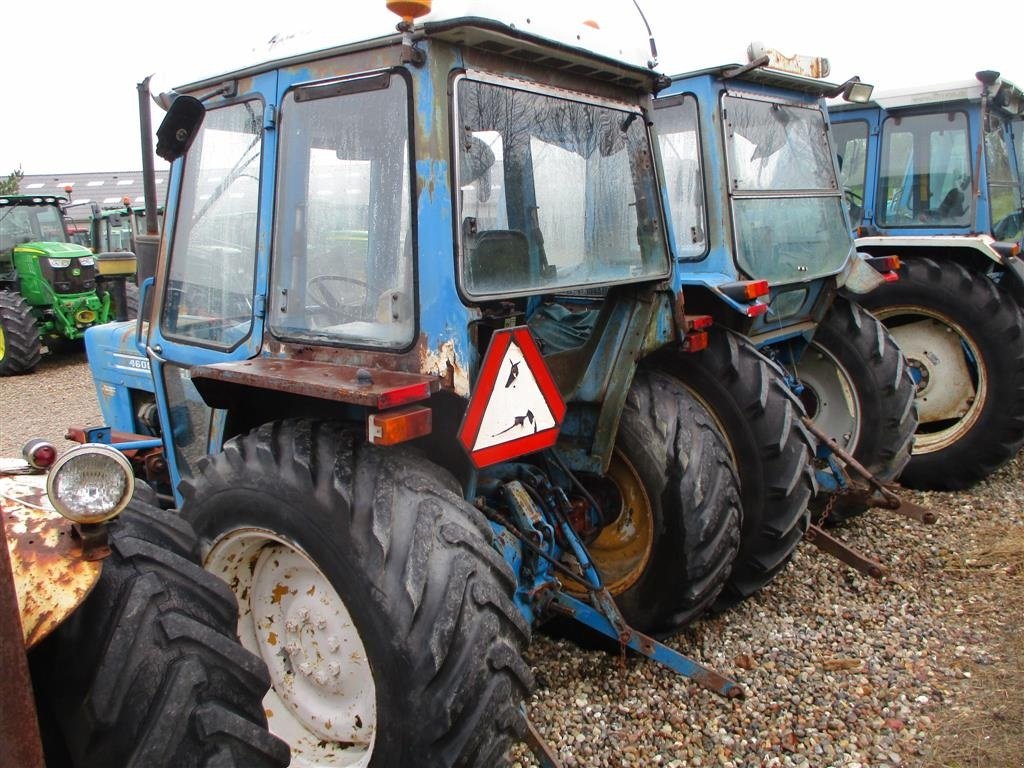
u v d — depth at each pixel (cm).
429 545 215
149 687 180
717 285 357
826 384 473
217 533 252
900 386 453
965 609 365
